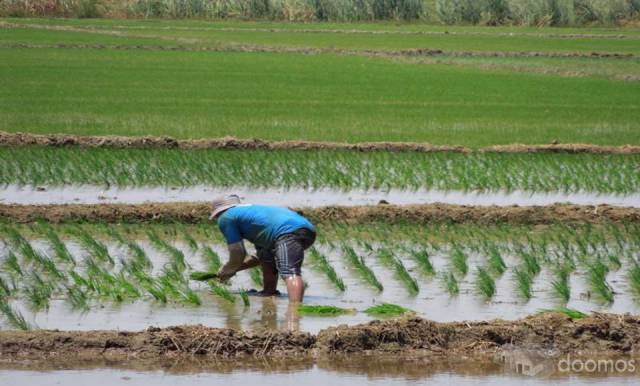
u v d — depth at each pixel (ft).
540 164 146.30
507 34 410.93
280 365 64.85
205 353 66.08
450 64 304.50
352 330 67.72
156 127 170.09
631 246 102.22
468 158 149.48
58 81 235.20
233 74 262.67
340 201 121.08
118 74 254.68
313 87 238.27
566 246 99.86
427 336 68.49
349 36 390.83
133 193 123.03
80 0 460.55
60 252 90.99
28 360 64.39
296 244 78.79
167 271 84.74
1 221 106.32
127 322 72.59
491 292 81.82
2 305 73.46
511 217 113.39
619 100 225.15
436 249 99.76
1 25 393.29
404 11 471.62
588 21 470.80
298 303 77.56
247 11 467.52
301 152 149.48
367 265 92.02
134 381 61.11
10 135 150.71
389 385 61.46
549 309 76.33
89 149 147.33
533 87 248.11
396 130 174.40
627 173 142.10
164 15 465.88
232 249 80.07
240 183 128.88
